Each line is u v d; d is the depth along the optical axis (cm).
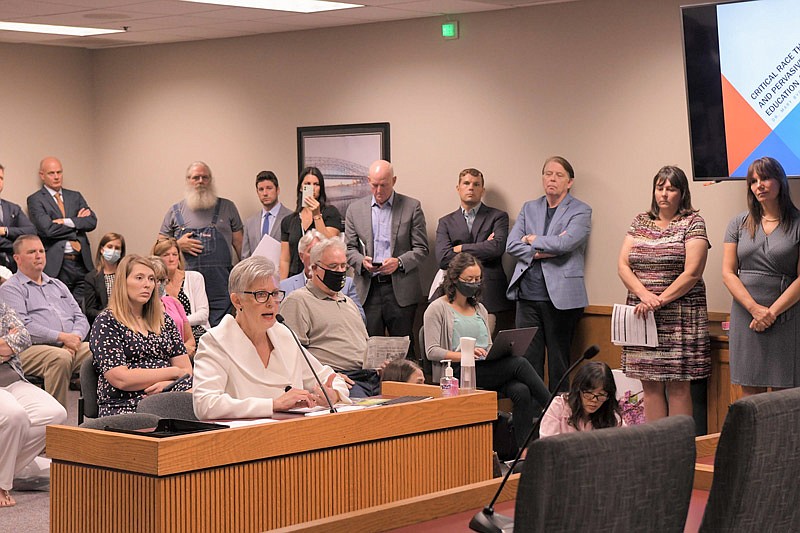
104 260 856
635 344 651
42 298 747
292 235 847
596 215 775
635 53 755
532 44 802
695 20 665
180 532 325
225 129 969
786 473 224
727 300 721
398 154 873
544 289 759
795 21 632
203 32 930
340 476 375
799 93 635
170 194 1006
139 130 1019
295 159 930
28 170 1009
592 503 194
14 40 980
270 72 940
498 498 273
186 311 750
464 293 645
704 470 287
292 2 794
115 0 774
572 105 785
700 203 730
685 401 656
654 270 651
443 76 847
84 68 1037
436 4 791
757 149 656
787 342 601
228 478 339
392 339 516
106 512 334
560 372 764
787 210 603
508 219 810
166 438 324
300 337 538
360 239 835
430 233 858
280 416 375
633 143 759
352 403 417
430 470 410
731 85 659
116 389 551
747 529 221
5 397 565
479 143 831
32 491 591
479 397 428
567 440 192
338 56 901
